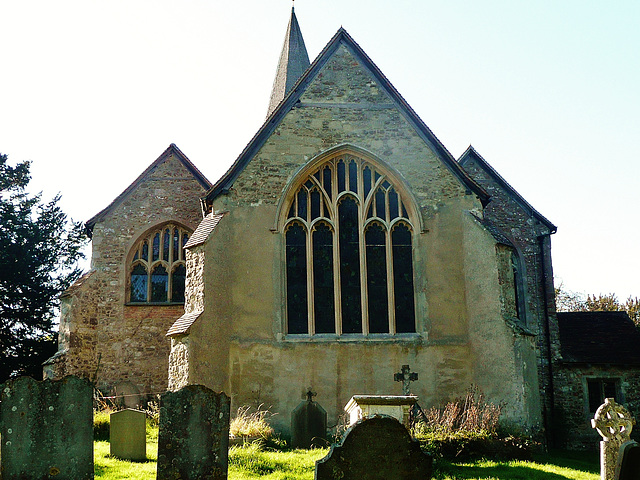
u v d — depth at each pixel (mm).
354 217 23281
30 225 36906
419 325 22422
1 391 12266
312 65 23984
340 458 11070
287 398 21625
